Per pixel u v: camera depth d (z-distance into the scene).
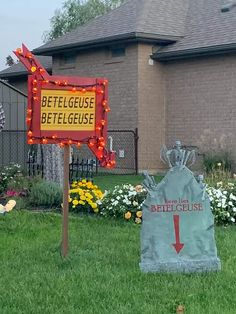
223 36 9.77
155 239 3.58
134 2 11.34
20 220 4.98
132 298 3.04
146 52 10.45
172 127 10.55
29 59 3.80
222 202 5.25
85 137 3.96
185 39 10.31
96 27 11.33
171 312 2.85
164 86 10.64
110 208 5.31
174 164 3.67
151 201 3.61
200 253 3.60
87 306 2.92
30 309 2.86
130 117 10.56
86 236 4.56
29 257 3.90
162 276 3.46
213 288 3.23
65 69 11.91
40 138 3.84
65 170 3.92
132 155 10.51
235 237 4.62
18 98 9.26
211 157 9.62
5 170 7.29
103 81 3.99
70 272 3.52
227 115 9.76
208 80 10.01
